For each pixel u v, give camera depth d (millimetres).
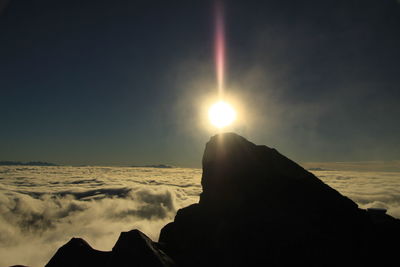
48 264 10320
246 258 10469
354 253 10398
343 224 12023
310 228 11234
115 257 9352
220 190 15805
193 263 10484
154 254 9523
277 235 11023
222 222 13266
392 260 10266
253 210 13398
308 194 13727
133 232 10094
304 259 10016
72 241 11180
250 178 15328
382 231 11938
